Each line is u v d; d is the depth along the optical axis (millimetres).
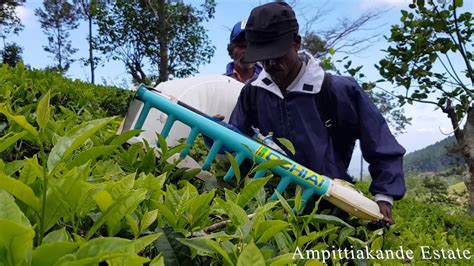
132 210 1130
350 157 2693
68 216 1088
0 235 700
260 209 1313
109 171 1686
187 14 21453
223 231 1283
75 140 1062
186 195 1396
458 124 5234
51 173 1015
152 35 22094
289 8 2518
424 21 5031
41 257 764
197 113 2346
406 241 2684
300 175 2098
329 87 2525
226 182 2354
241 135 2197
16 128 2018
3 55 36594
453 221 5793
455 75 5086
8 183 945
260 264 888
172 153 2070
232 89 3143
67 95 4074
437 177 21172
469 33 5035
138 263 834
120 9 21953
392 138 2492
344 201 2119
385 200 2373
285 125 2598
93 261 750
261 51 2457
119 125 2756
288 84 2582
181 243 1214
